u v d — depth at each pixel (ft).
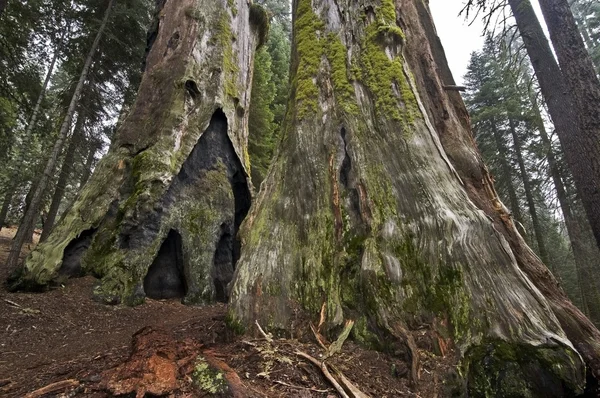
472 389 7.63
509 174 60.08
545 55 24.90
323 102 13.92
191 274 23.30
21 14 36.32
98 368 8.00
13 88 40.09
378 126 12.62
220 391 6.25
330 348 8.52
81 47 43.01
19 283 19.85
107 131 49.47
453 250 9.73
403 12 16.83
